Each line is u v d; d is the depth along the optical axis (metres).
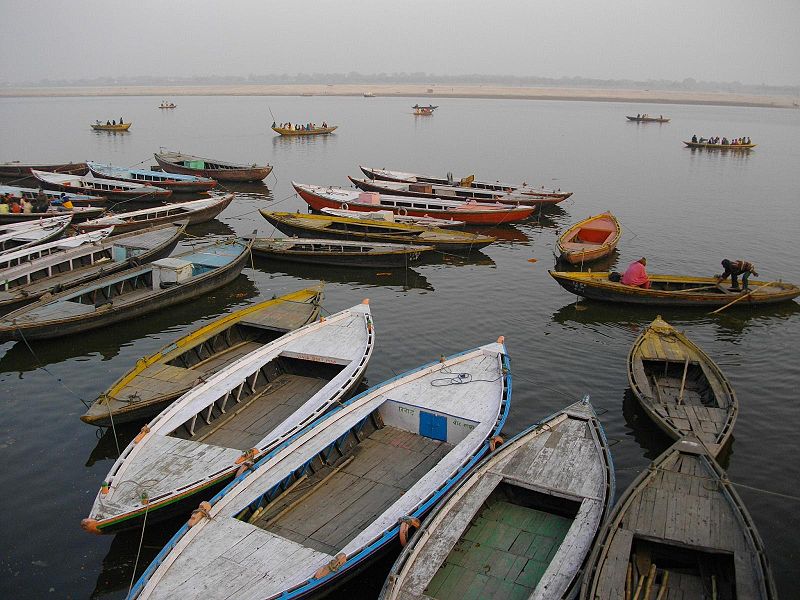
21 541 15.48
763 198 54.16
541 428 16.69
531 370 23.77
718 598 12.24
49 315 25.22
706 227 44.16
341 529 14.71
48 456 18.75
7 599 13.84
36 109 169.50
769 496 16.94
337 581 12.97
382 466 17.05
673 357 21.70
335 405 19.20
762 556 12.26
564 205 51.53
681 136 106.62
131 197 48.16
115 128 105.50
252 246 34.28
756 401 21.48
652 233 42.56
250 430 18.53
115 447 19.20
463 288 32.53
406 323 28.03
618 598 11.55
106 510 14.31
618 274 29.67
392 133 106.12
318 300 26.19
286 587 12.12
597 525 13.50
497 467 15.40
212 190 56.22
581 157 79.25
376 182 50.06
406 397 18.59
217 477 15.48
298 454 16.17
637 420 20.45
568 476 15.04
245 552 12.96
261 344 23.98
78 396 22.16
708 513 13.62
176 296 28.81
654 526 13.27
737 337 26.42
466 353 20.66
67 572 14.61
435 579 12.99
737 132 117.06
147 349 25.61
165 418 17.41
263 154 80.25
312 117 140.75
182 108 175.25
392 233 38.50
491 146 89.19
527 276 34.38
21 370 23.95
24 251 31.34
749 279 33.31
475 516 14.49
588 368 23.94
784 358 24.52
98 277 30.12
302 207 50.34
